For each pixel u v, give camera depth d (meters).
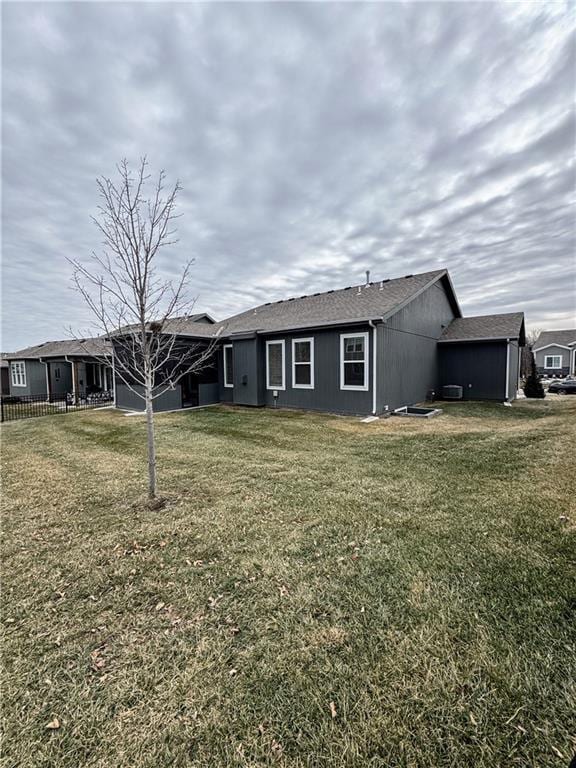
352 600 2.38
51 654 2.01
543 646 1.95
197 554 3.03
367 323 9.57
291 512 3.79
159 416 10.92
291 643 2.04
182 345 11.78
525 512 3.58
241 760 1.45
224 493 4.40
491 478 4.63
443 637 2.03
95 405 15.66
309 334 11.03
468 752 1.45
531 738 1.49
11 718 1.65
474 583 2.51
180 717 1.64
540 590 2.41
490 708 1.62
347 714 1.62
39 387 20.88
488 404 12.82
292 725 1.58
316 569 2.75
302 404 11.38
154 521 3.68
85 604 2.43
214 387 13.80
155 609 2.37
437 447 6.37
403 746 1.48
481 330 14.20
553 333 37.09
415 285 12.17
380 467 5.27
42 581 2.70
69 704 1.71
